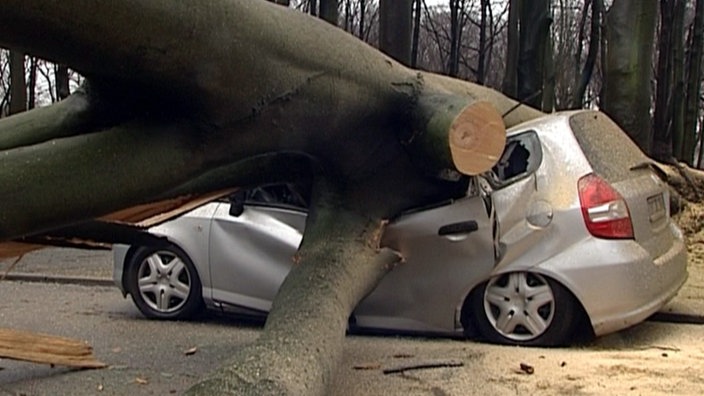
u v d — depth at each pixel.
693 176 10.15
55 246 4.07
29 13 2.40
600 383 3.85
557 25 22.14
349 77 3.80
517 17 13.48
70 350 4.57
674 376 3.95
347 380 4.04
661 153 12.42
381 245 4.68
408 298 4.94
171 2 2.70
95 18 2.53
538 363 4.27
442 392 3.80
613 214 4.60
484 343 4.82
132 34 2.64
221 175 4.30
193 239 5.88
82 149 2.86
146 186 3.02
